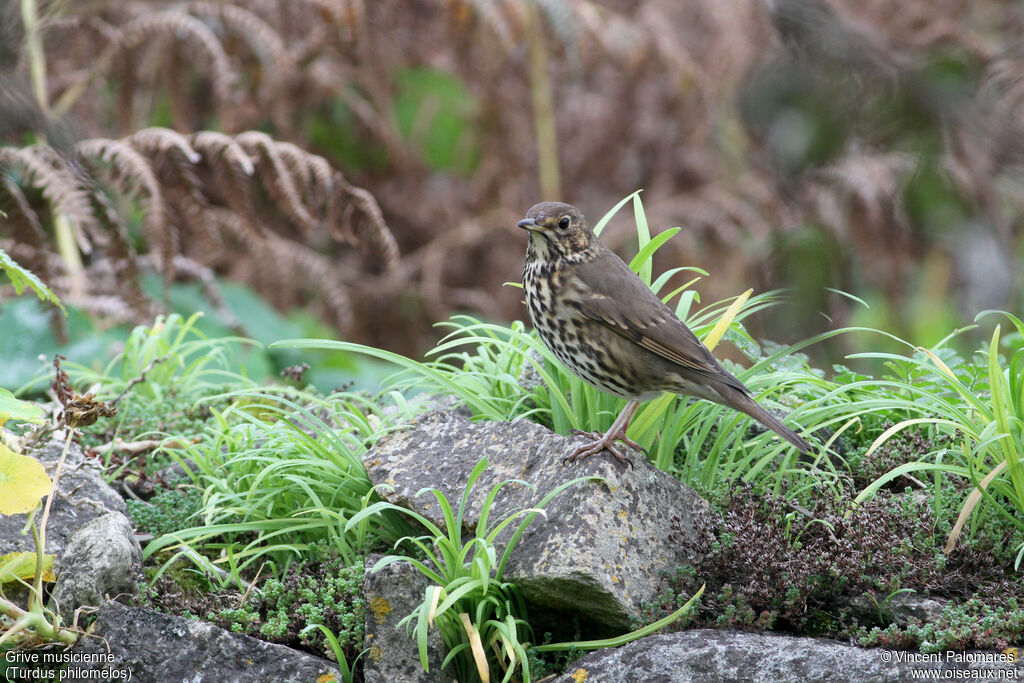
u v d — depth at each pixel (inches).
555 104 676.7
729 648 248.7
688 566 277.6
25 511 253.3
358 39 605.3
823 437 339.9
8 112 486.6
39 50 513.7
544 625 279.6
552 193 649.0
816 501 302.7
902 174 521.7
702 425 334.3
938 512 290.8
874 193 523.8
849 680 237.9
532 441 305.7
